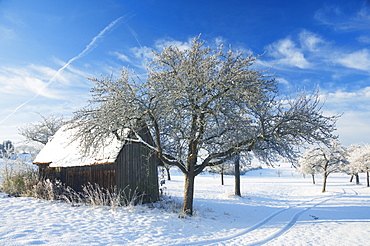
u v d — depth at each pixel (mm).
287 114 12555
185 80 11266
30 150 33094
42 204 13250
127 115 11617
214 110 11281
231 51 12359
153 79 11766
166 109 11125
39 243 7113
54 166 16859
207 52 12672
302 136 12445
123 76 12094
